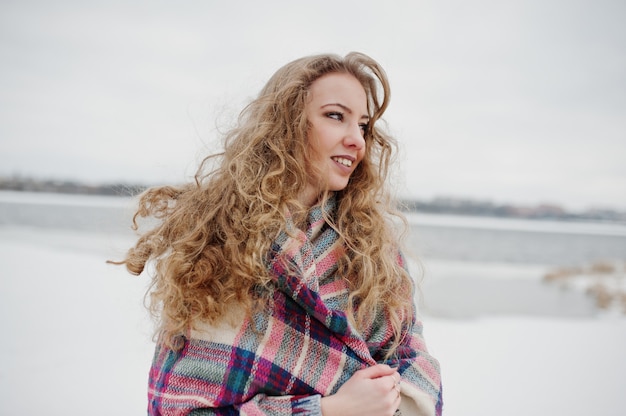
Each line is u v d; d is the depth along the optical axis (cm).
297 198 153
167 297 141
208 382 131
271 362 132
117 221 189
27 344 473
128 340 501
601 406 401
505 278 1680
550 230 9525
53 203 7675
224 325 136
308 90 152
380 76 161
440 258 2641
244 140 158
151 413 137
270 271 136
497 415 374
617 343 653
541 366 518
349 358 135
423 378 145
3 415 316
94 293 734
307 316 137
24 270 948
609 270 2228
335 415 126
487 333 686
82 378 393
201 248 143
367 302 148
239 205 147
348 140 149
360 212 164
